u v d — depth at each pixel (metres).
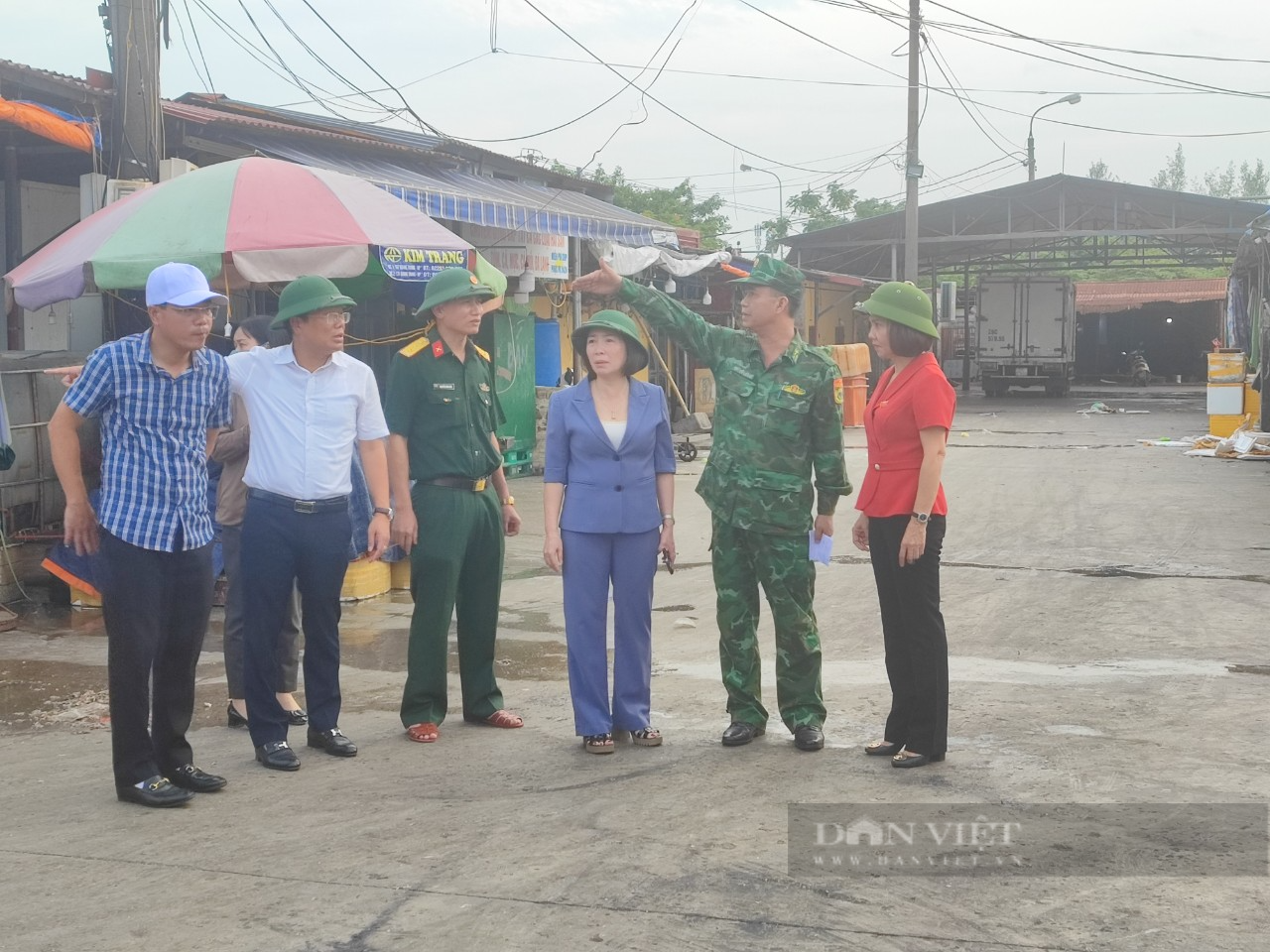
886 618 5.08
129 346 4.41
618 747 5.37
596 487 5.26
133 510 4.43
